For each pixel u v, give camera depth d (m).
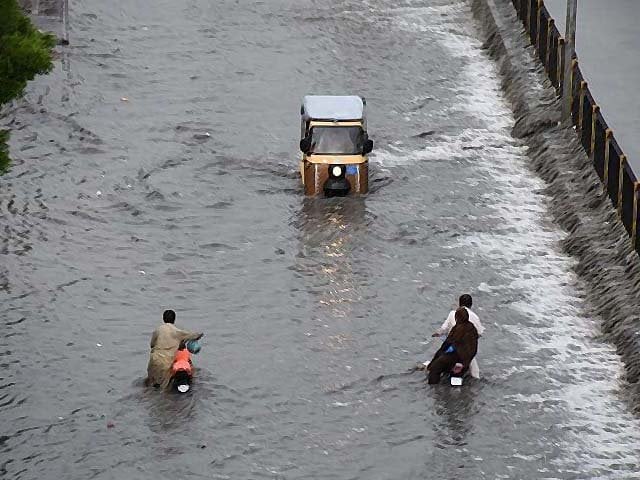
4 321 73.12
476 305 75.00
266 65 113.38
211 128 101.25
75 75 109.56
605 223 80.69
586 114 89.12
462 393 66.00
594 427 63.19
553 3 122.12
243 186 92.00
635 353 67.81
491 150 96.69
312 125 90.19
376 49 116.69
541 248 81.94
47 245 82.75
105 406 64.88
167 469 59.88
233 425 63.41
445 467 60.00
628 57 109.81
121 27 120.31
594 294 75.00
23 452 61.16
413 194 90.06
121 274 79.25
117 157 96.25
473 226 85.06
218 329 72.75
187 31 120.00
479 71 111.31
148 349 70.50
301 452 61.28
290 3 126.94
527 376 67.44
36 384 66.88
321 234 84.62
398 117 102.81
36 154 96.06
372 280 78.50
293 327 73.00
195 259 81.38
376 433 62.81
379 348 70.69
